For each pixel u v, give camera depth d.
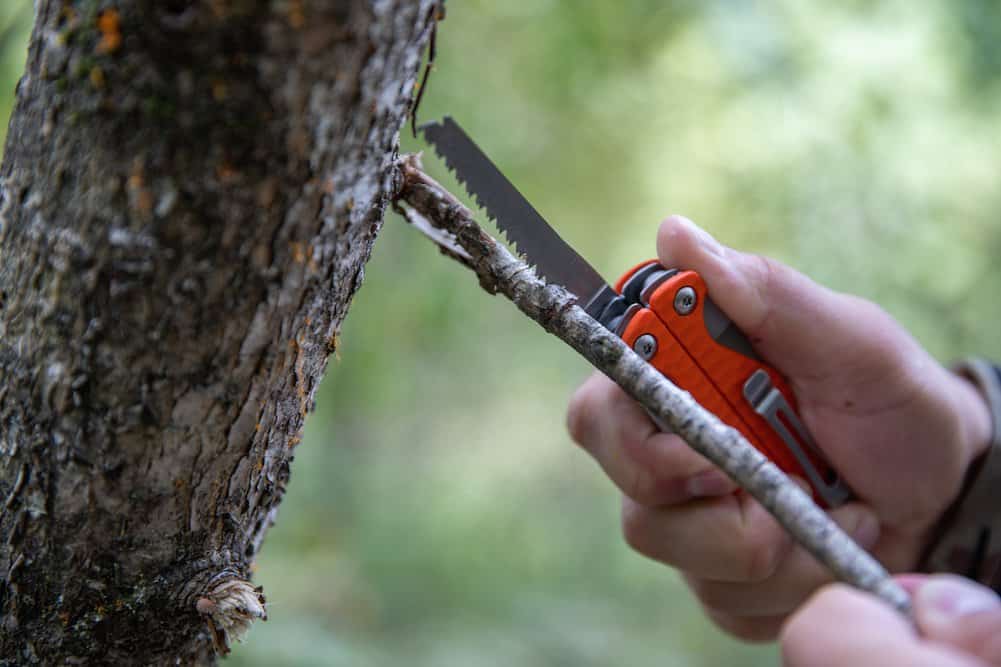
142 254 0.75
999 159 4.41
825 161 4.45
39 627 0.90
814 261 4.73
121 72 0.70
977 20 4.13
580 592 4.99
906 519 1.54
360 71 0.73
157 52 0.70
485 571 4.65
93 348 0.78
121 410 0.81
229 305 0.78
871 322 1.36
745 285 1.23
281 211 0.75
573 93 4.30
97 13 0.70
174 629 0.93
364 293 3.96
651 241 5.16
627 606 5.02
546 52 4.15
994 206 4.59
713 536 1.44
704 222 4.95
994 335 4.89
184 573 0.91
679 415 0.89
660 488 1.42
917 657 0.71
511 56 4.20
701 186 4.85
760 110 4.39
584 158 4.65
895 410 1.41
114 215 0.74
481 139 4.07
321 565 3.97
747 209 4.80
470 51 4.10
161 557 0.90
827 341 1.32
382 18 0.72
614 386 1.41
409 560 4.36
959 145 4.34
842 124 4.28
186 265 0.75
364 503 4.50
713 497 1.44
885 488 1.50
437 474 5.28
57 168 0.75
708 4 4.08
